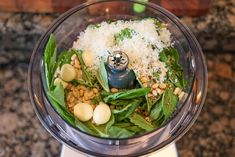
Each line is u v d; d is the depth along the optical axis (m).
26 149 0.46
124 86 0.38
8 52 0.52
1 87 0.51
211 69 0.51
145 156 0.38
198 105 0.40
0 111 0.49
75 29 0.43
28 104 0.49
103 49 0.39
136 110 0.37
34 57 0.42
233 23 0.47
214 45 0.51
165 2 0.48
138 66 0.38
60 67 0.39
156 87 0.38
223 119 0.48
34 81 0.41
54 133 0.39
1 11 0.48
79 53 0.40
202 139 0.46
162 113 0.37
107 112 0.36
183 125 0.39
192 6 0.47
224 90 0.50
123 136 0.36
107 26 0.41
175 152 0.42
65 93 0.38
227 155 0.46
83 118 0.37
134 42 0.39
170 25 0.42
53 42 0.40
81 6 0.44
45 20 0.48
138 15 0.44
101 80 0.38
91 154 0.38
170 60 0.40
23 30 0.48
